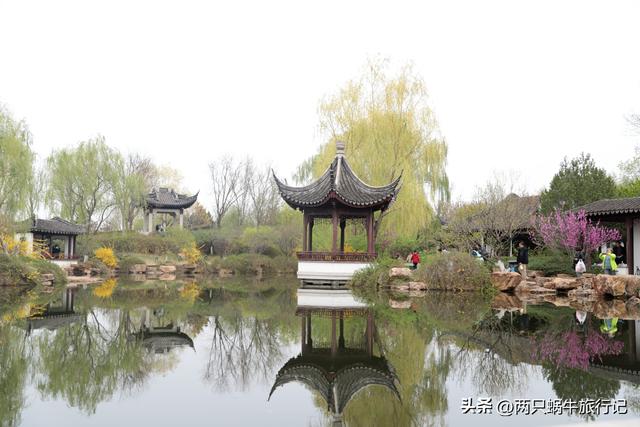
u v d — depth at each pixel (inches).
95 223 1913.1
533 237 1234.6
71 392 283.9
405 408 253.4
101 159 1755.7
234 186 2603.3
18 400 267.0
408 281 942.4
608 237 981.8
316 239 1416.1
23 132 1230.9
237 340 448.5
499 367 333.7
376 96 1195.3
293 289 1061.1
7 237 1109.7
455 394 275.7
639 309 647.8
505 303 722.8
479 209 1325.0
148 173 2839.6
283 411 251.3
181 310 669.9
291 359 369.4
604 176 1262.3
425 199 1152.2
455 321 542.3
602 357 359.9
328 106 1205.1
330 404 262.1
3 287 1009.5
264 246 1900.8
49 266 1161.4
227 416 243.0
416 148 1171.9
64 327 521.3
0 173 1155.9
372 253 1036.5
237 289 1065.5
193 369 342.6
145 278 1481.3
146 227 2151.8
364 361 357.7
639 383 290.5
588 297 802.8
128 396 277.1
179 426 228.1
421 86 1179.9
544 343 415.8
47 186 1726.1
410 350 393.4
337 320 560.4
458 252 946.7
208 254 2096.5
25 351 392.2
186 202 2158.0
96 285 1153.4
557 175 1316.4
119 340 450.9
